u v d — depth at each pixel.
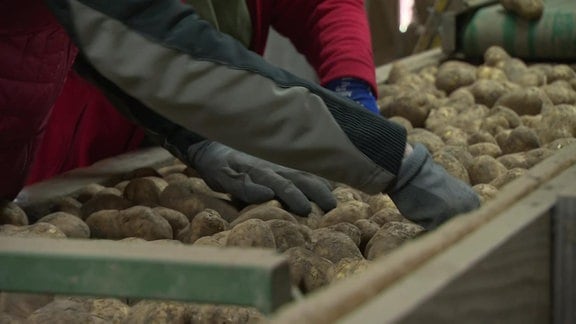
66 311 1.53
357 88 2.75
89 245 1.12
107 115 2.82
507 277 1.09
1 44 1.87
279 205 2.12
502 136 2.69
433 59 4.05
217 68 1.49
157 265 1.06
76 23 1.47
